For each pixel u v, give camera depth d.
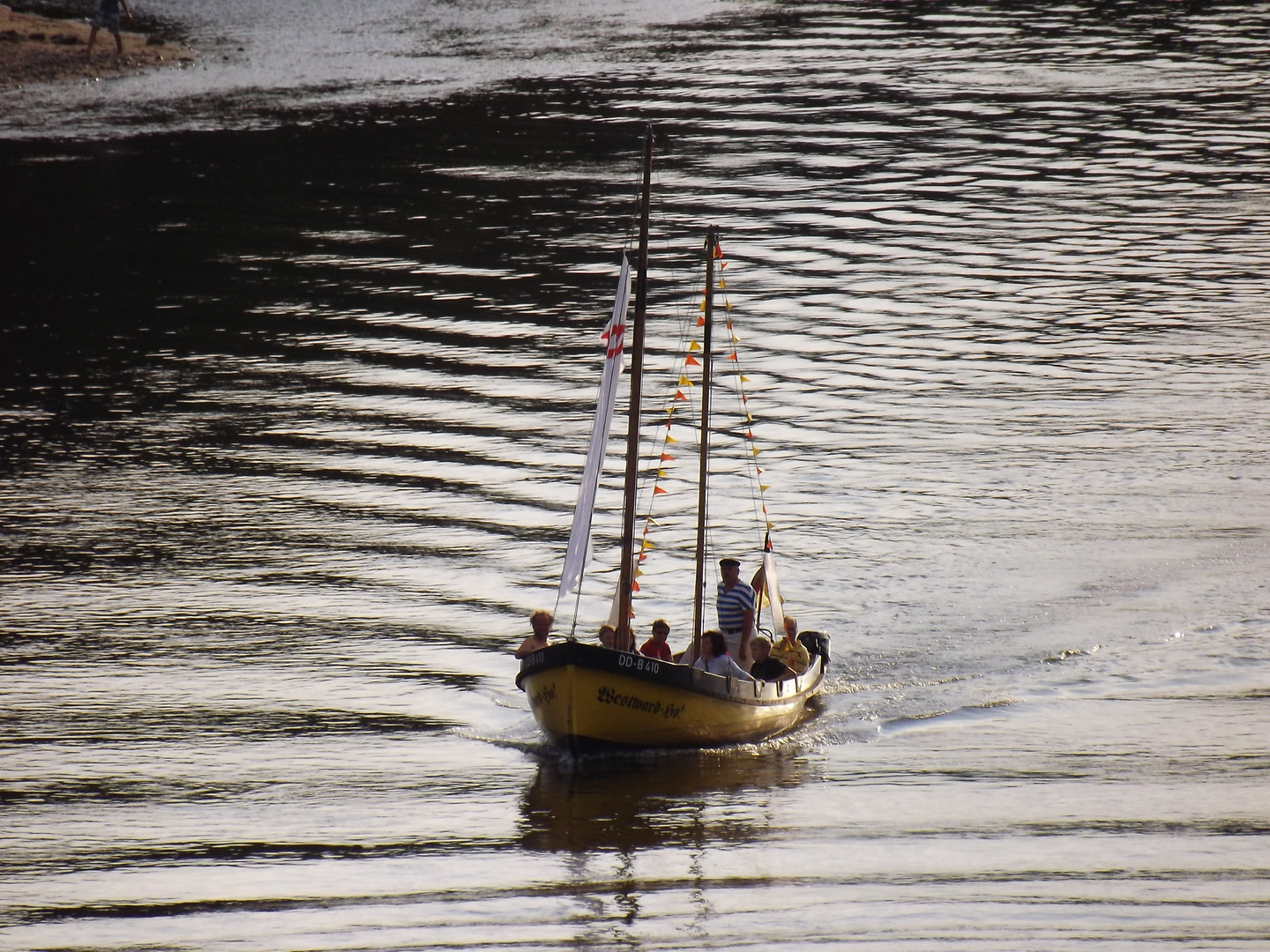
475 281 148.50
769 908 51.66
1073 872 54.12
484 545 93.31
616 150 191.00
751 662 70.50
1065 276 148.88
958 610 81.81
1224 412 114.56
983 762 64.50
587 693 63.72
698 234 161.88
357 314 140.12
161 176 180.62
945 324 136.62
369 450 109.88
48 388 122.56
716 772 64.44
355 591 86.44
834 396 120.19
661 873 55.00
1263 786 61.53
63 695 72.75
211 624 81.62
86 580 87.69
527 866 55.66
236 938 50.41
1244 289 144.50
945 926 49.81
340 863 56.34
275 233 162.62
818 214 168.25
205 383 123.88
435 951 49.06
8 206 169.75
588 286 146.75
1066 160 187.12
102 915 52.38
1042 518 95.25
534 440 111.81
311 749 67.12
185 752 66.62
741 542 93.00
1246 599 82.12
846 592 84.75
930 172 183.12
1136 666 74.38
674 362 128.00
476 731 69.12
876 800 61.12
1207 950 47.81
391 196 174.38
